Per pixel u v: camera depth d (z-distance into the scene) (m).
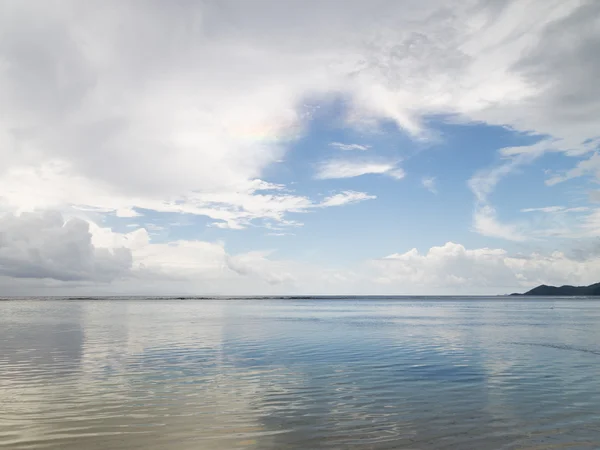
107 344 34.72
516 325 57.53
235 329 50.16
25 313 90.56
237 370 23.39
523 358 27.94
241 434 13.01
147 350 31.20
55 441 12.35
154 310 110.06
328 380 20.81
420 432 13.26
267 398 17.27
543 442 12.45
